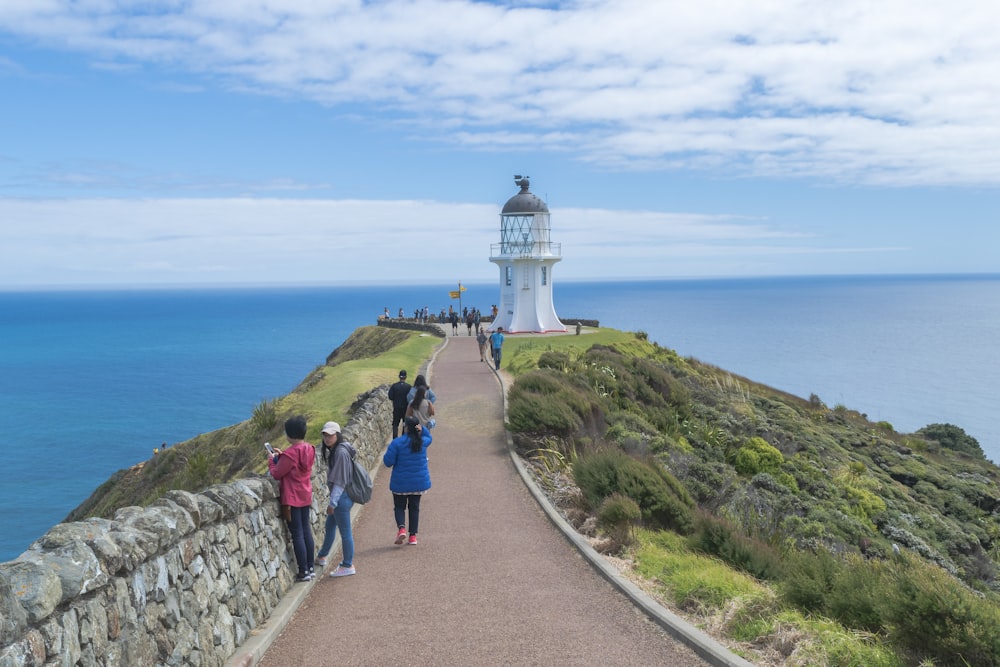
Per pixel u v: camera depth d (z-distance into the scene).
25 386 126.50
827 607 8.24
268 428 29.53
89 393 117.56
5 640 3.93
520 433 18.50
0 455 77.50
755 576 10.45
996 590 19.88
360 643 7.54
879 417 90.94
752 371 137.25
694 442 24.97
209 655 6.34
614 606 8.57
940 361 153.38
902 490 28.59
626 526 11.39
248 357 169.12
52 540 4.74
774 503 18.11
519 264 54.12
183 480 28.80
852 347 183.75
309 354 174.75
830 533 16.97
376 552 10.80
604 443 18.28
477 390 27.47
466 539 11.40
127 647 5.06
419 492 11.10
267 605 7.96
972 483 32.19
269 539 8.45
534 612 8.38
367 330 73.62
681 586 8.86
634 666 7.02
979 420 89.00
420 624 8.05
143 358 169.62
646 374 29.58
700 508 14.47
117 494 33.62
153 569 5.63
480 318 61.28
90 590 4.72
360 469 9.79
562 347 40.84
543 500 13.55
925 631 7.16
